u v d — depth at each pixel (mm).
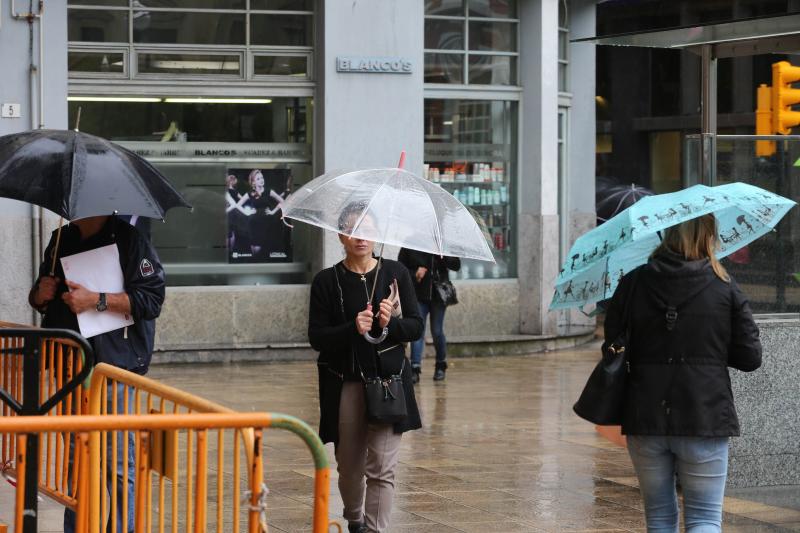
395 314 16781
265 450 26109
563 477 23797
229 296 42625
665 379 14609
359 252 16891
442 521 20078
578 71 50062
